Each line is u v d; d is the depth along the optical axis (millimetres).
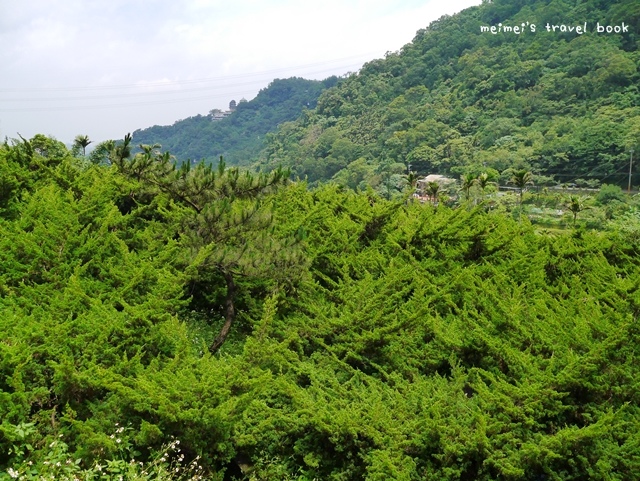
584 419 6520
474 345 8000
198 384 5711
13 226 8875
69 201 9812
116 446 5203
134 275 7938
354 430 5992
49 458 4836
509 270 10969
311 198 14305
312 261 10023
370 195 15367
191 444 5598
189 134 158375
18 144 12320
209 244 8453
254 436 6434
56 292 7352
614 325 7457
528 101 75062
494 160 59531
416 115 88250
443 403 6574
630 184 47938
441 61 108438
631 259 12398
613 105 63875
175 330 7273
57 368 5324
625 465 5699
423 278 9977
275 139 119500
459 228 11797
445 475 5797
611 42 78625
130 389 5414
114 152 11375
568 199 40656
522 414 6223
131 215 10523
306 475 6293
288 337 8000
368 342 8047
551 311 8523
